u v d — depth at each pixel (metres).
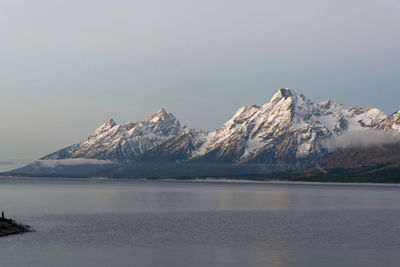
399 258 101.25
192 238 123.56
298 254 105.00
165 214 182.25
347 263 96.94
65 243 114.00
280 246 113.75
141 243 115.81
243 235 129.00
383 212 197.50
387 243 118.25
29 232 128.88
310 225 150.75
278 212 194.62
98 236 124.88
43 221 154.88
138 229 138.62
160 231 135.12
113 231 134.12
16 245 109.94
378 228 144.50
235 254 104.44
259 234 131.00
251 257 101.69
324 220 165.25
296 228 143.50
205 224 151.50
